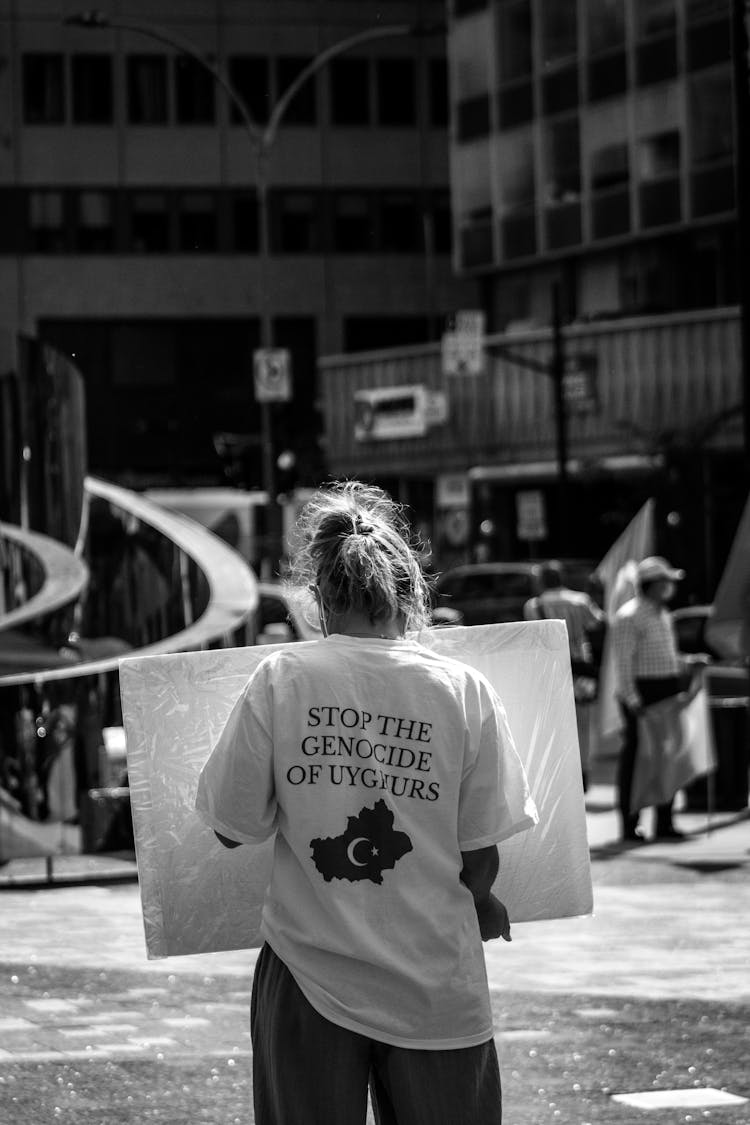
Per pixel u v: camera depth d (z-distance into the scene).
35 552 23.39
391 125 74.81
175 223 74.00
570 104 58.38
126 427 74.00
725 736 19.92
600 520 56.66
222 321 74.44
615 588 19.80
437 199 75.12
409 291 74.94
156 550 26.47
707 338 50.66
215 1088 7.20
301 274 74.50
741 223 19.92
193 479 74.12
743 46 19.86
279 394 46.12
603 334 53.06
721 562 48.97
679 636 31.27
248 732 4.03
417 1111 3.94
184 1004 9.10
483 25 61.34
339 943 3.95
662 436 48.72
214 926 4.52
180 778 4.51
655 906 12.66
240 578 23.53
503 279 62.31
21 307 73.25
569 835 4.64
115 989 9.55
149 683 4.51
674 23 54.75
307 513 4.37
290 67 74.31
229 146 74.12
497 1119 4.03
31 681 15.91
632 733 17.14
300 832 4.00
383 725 4.04
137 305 73.88
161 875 4.49
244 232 74.44
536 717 4.63
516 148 60.47
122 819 16.30
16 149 73.00
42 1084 7.30
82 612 27.25
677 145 54.97
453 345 53.88
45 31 72.94
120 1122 6.66
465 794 4.07
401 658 4.10
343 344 74.75
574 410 53.56
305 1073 3.94
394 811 4.00
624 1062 7.59
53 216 73.38
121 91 73.50
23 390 23.34
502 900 4.62
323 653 4.11
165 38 44.72
